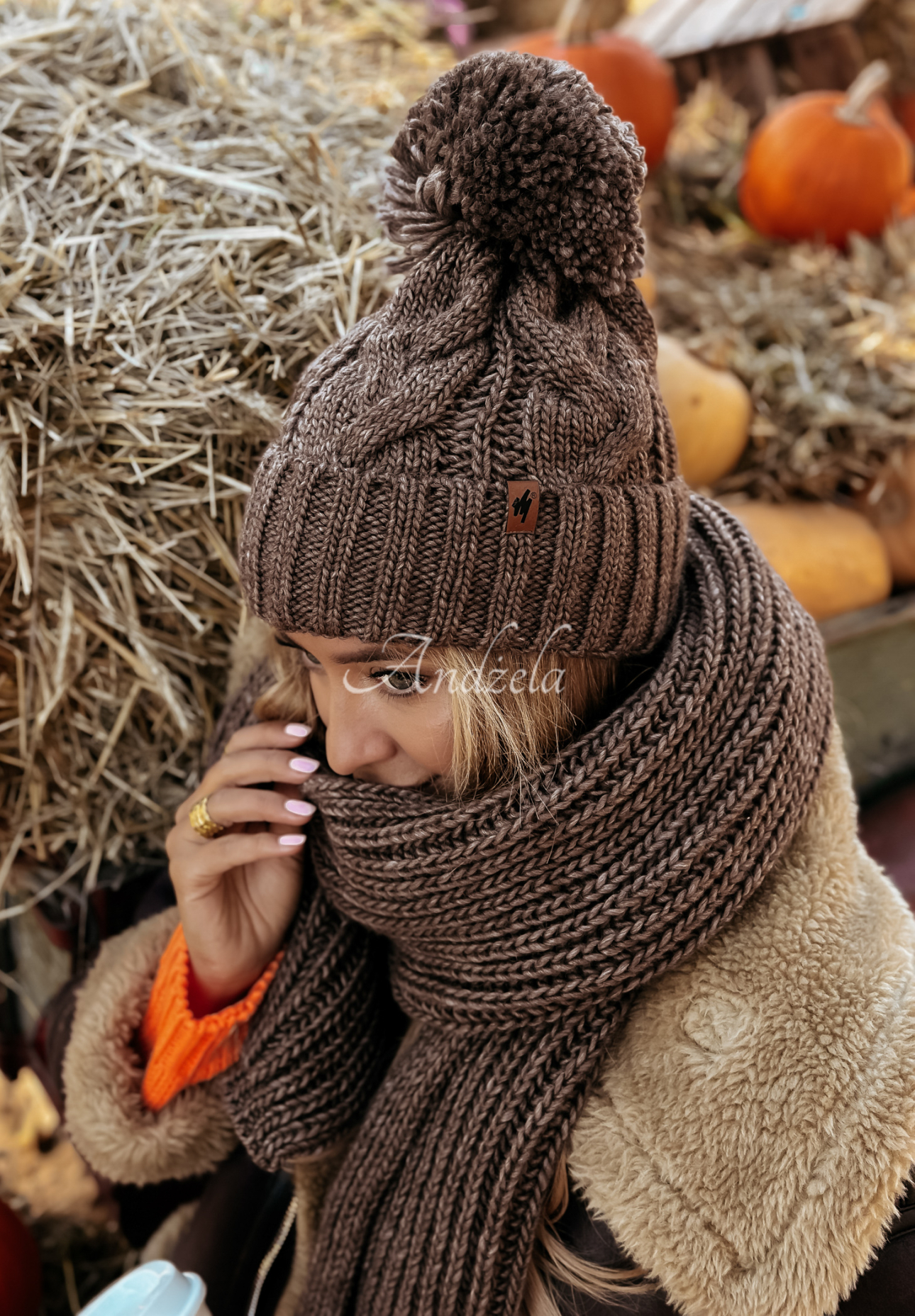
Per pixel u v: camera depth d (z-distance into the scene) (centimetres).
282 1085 74
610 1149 61
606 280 55
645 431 57
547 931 62
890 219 153
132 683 91
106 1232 121
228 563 85
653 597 62
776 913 63
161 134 90
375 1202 71
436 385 53
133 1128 79
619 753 60
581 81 52
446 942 67
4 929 117
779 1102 58
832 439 128
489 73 51
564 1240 65
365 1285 71
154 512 83
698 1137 59
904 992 59
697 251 158
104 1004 82
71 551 82
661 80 158
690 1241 58
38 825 94
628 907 60
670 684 61
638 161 53
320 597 57
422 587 56
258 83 99
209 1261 81
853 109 148
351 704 63
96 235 82
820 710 66
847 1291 56
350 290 84
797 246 154
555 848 61
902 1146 55
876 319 136
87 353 79
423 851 64
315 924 77
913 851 115
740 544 68
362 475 54
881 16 186
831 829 66
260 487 59
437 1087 69
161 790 97
